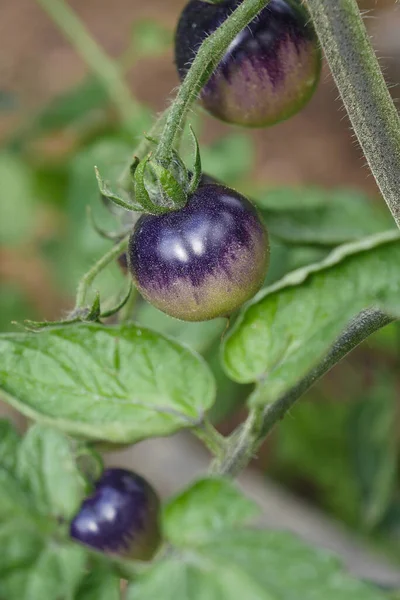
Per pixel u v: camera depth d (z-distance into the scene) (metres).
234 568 0.44
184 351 0.48
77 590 0.45
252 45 0.50
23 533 0.45
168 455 0.89
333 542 0.79
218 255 0.47
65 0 1.59
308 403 0.89
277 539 0.44
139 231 0.47
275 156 1.23
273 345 0.48
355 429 0.75
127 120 0.83
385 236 0.48
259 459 0.94
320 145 1.23
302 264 0.67
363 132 0.46
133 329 0.48
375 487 0.73
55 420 0.47
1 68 1.43
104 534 0.50
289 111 0.51
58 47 1.46
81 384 0.48
